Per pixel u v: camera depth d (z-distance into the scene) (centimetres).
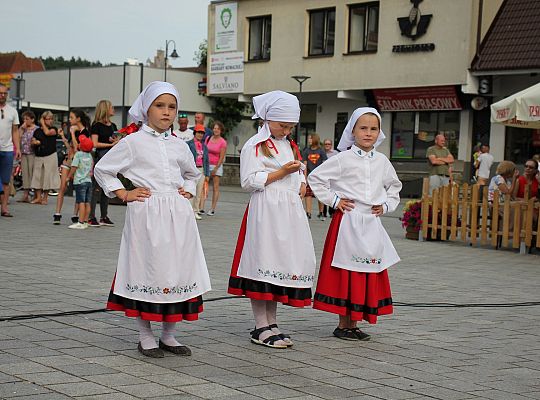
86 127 1462
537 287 1014
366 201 676
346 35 3200
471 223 1476
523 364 610
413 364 595
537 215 1382
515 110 1295
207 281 597
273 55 3469
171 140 594
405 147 3188
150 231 570
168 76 4481
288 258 631
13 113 1529
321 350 628
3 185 1545
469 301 883
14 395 464
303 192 660
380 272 680
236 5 3597
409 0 2983
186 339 642
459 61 2859
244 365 569
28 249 1119
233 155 4531
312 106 3550
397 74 3044
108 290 830
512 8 2823
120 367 542
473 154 2981
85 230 1392
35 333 627
